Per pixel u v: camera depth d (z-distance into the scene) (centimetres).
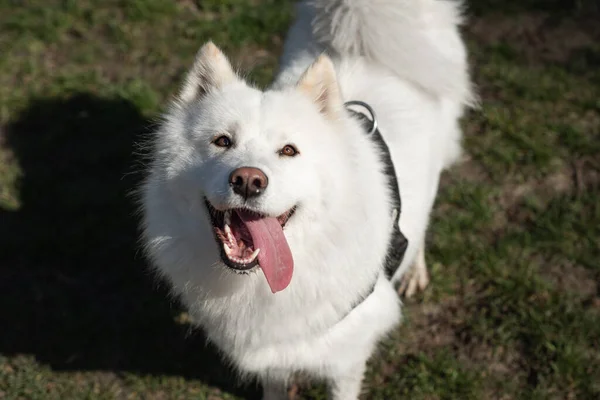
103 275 156
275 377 129
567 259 157
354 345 124
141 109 182
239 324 119
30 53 198
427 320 151
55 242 159
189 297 121
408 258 137
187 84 120
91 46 202
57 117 180
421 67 136
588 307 150
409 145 131
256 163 109
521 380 141
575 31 211
